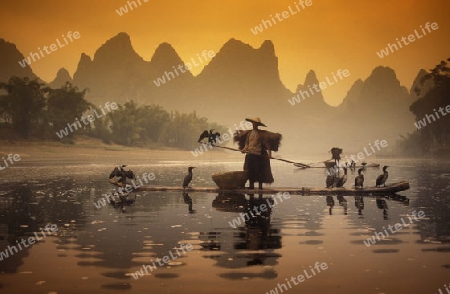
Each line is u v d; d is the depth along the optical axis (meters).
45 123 92.19
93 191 21.47
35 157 72.38
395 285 6.60
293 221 12.32
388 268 7.46
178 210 14.77
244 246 9.10
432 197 18.77
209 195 19.70
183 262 7.84
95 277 6.97
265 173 21.20
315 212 14.13
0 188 22.91
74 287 6.49
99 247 9.04
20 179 29.30
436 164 63.62
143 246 9.12
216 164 61.69
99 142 100.25
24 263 7.82
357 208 15.11
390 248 8.91
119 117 107.62
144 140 114.94
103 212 14.31
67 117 96.50
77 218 13.06
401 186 19.88
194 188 21.56
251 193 20.66
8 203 16.78
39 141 89.12
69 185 24.73
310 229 11.05
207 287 6.49
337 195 19.70
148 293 6.23
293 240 9.70
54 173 35.97
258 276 7.02
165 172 40.34
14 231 10.91
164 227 11.44
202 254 8.41
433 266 7.57
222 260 7.96
